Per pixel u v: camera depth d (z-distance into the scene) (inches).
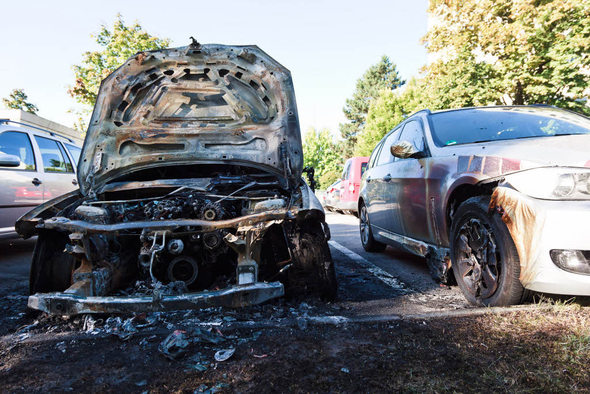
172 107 129.4
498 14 511.8
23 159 208.7
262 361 74.2
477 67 529.3
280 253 117.3
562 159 94.3
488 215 104.0
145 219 105.5
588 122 133.8
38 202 212.8
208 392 64.1
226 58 131.6
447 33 554.3
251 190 120.8
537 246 90.0
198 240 104.4
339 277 157.6
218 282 112.5
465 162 119.7
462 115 157.0
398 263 189.9
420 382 66.0
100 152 122.2
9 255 221.9
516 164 99.9
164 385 66.6
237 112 129.3
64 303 87.0
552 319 90.4
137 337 85.3
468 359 73.9
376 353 77.0
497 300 101.9
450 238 122.5
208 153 123.3
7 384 68.0
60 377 70.0
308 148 2363.4
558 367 70.1
